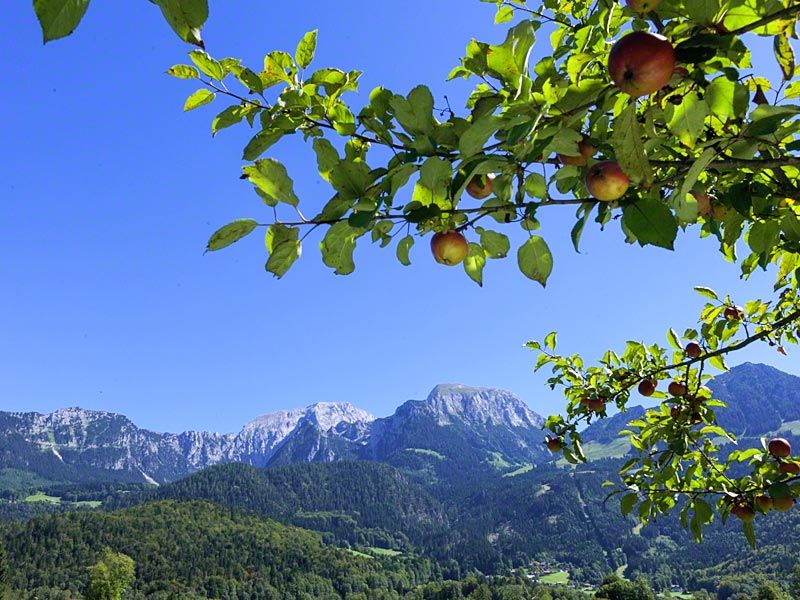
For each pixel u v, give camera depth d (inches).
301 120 128.6
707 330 274.7
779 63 116.0
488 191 135.4
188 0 57.5
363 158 131.3
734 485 229.6
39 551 7834.6
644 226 100.4
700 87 102.0
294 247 113.6
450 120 112.7
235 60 125.3
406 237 129.8
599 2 129.7
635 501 249.0
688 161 109.2
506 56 99.7
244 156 127.1
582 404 305.7
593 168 103.3
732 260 194.5
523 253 129.2
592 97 100.2
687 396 261.1
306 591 7800.2
